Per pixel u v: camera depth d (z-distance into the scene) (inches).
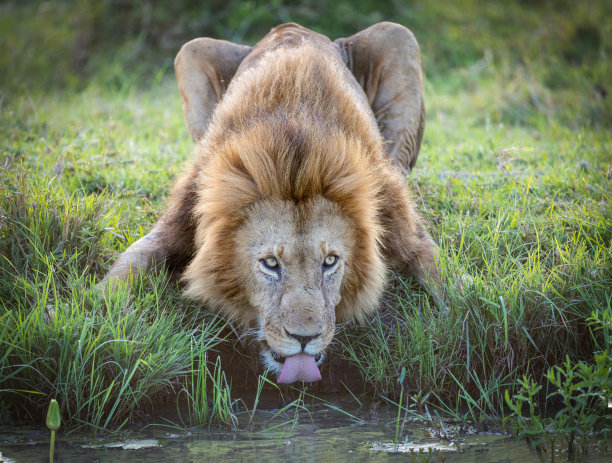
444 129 683.4
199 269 347.9
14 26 983.0
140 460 273.1
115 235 406.0
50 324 326.3
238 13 933.2
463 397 327.3
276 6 943.7
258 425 314.0
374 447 288.5
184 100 514.6
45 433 300.8
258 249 324.8
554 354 355.6
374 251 349.7
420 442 294.8
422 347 349.7
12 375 306.8
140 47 918.4
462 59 920.9
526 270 379.6
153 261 377.4
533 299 359.3
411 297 384.2
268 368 345.4
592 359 356.2
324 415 327.3
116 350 320.8
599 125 688.4
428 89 819.4
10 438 295.0
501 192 475.8
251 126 344.2
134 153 558.3
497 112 746.8
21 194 395.5
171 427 310.5
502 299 345.4
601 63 865.5
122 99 779.4
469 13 1002.1
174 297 373.7
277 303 319.0
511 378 346.6
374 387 351.3
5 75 853.8
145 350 328.8
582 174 508.7
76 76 879.1
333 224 326.6
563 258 383.2
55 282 366.6
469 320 354.3
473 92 801.6
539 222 430.0
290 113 348.5
